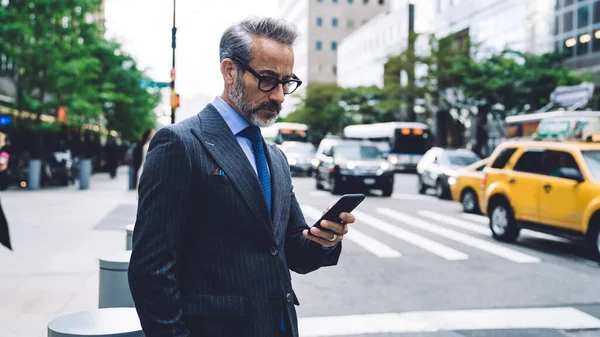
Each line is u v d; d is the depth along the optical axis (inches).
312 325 224.7
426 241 422.9
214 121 81.9
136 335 106.9
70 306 235.0
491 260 354.3
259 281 78.0
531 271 323.6
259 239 79.4
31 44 807.1
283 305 81.7
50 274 290.2
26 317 219.9
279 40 82.0
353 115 2425.0
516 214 399.9
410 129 1461.6
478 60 1480.1
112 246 368.5
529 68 1237.1
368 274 316.2
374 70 2810.0
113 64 1218.6
